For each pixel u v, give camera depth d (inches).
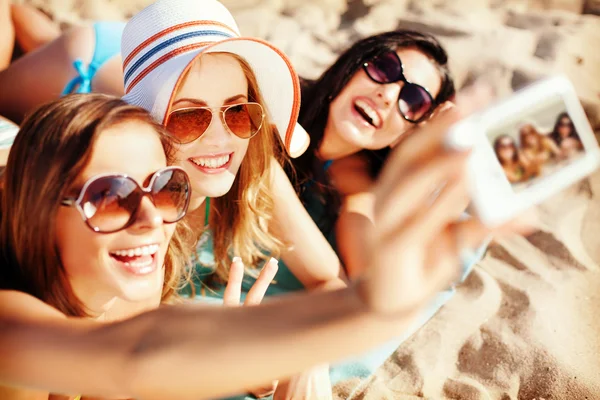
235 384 43.1
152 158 66.4
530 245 130.6
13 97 141.7
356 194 131.8
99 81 133.5
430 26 194.9
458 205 40.5
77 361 46.9
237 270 84.5
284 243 114.1
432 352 106.7
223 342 42.6
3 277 66.2
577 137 59.2
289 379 92.3
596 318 113.9
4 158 101.2
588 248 130.2
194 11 90.7
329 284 115.0
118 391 46.1
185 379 43.0
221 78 89.2
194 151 91.4
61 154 61.6
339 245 126.3
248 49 89.2
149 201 64.7
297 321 41.9
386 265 39.4
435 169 40.9
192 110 88.0
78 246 64.2
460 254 41.9
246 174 104.5
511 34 188.7
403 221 40.3
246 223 109.1
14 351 50.6
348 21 202.5
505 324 112.0
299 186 133.4
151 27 90.0
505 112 58.3
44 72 137.9
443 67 130.0
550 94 58.5
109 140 63.2
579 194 143.9
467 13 203.3
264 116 96.7
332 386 100.1
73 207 62.3
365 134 126.6
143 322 46.3
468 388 100.0
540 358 104.7
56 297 66.7
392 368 104.3
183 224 95.3
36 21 159.2
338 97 126.9
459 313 114.6
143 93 87.7
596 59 182.2
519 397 98.8
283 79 95.2
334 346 41.0
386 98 123.4
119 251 65.0
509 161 56.8
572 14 204.5
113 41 135.9
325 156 133.5
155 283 69.1
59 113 63.2
